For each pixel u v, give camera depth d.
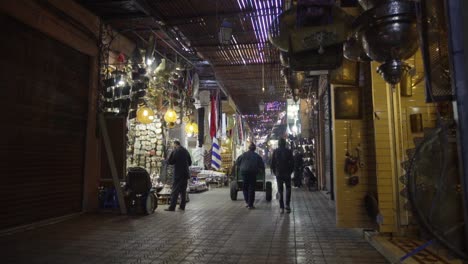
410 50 3.26
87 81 7.82
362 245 4.84
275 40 4.17
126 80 8.56
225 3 6.67
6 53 5.61
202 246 4.78
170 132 13.02
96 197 7.89
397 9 3.11
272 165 8.09
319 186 13.88
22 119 5.92
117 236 5.39
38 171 6.28
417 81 4.92
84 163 7.64
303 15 3.78
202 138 15.09
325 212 7.81
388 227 4.83
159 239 5.19
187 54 11.03
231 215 7.43
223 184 15.99
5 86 5.58
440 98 2.70
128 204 7.58
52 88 6.68
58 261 4.08
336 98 5.50
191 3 6.65
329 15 3.76
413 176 2.49
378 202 4.88
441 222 2.40
